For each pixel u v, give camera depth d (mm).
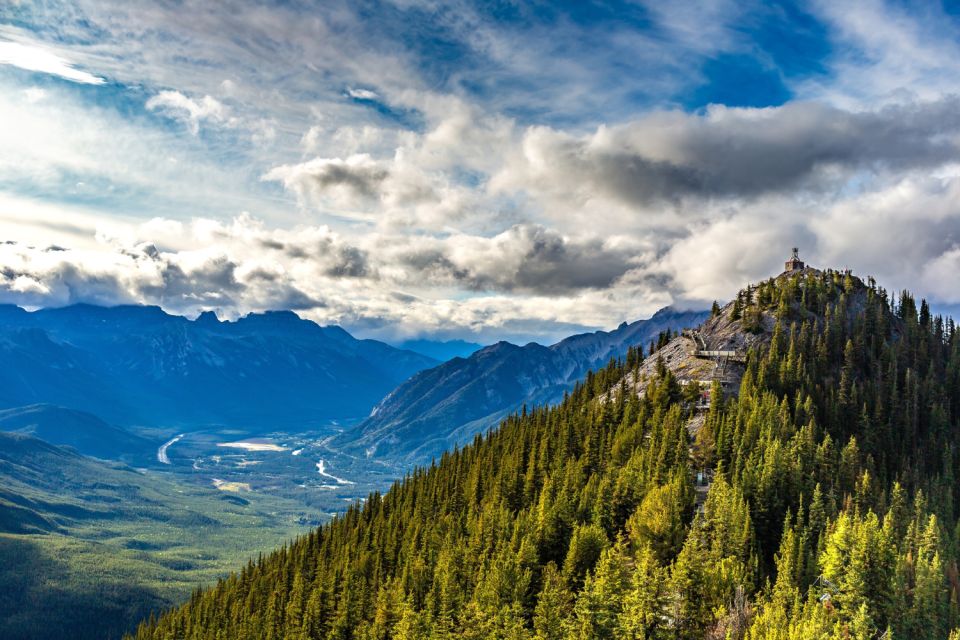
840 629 113250
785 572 124500
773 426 171125
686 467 160500
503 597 136875
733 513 135750
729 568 124562
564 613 126875
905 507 157500
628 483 154000
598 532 140625
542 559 150000
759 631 107812
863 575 121875
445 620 140875
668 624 114000
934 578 126688
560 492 159125
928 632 122062
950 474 187500
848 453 164375
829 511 144125
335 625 172125
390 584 173000
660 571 117562
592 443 192250
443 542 179875
